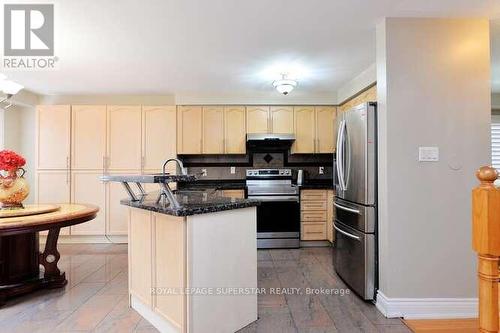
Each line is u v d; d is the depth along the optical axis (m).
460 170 2.25
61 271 3.18
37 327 2.07
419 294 2.24
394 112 2.25
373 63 3.24
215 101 4.48
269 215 4.23
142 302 2.19
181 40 2.62
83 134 4.30
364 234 2.43
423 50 2.26
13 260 2.61
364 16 2.23
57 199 4.27
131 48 2.78
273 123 4.52
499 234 1.06
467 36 2.28
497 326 1.08
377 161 2.41
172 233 1.87
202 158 4.84
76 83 3.94
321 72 3.54
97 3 2.00
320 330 2.03
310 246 4.31
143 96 4.62
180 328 1.80
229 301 1.97
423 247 2.24
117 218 4.30
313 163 4.89
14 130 4.53
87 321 2.15
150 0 1.98
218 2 2.01
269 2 2.02
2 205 2.64
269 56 3.01
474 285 2.25
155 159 4.38
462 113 2.26
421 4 2.07
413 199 2.25
